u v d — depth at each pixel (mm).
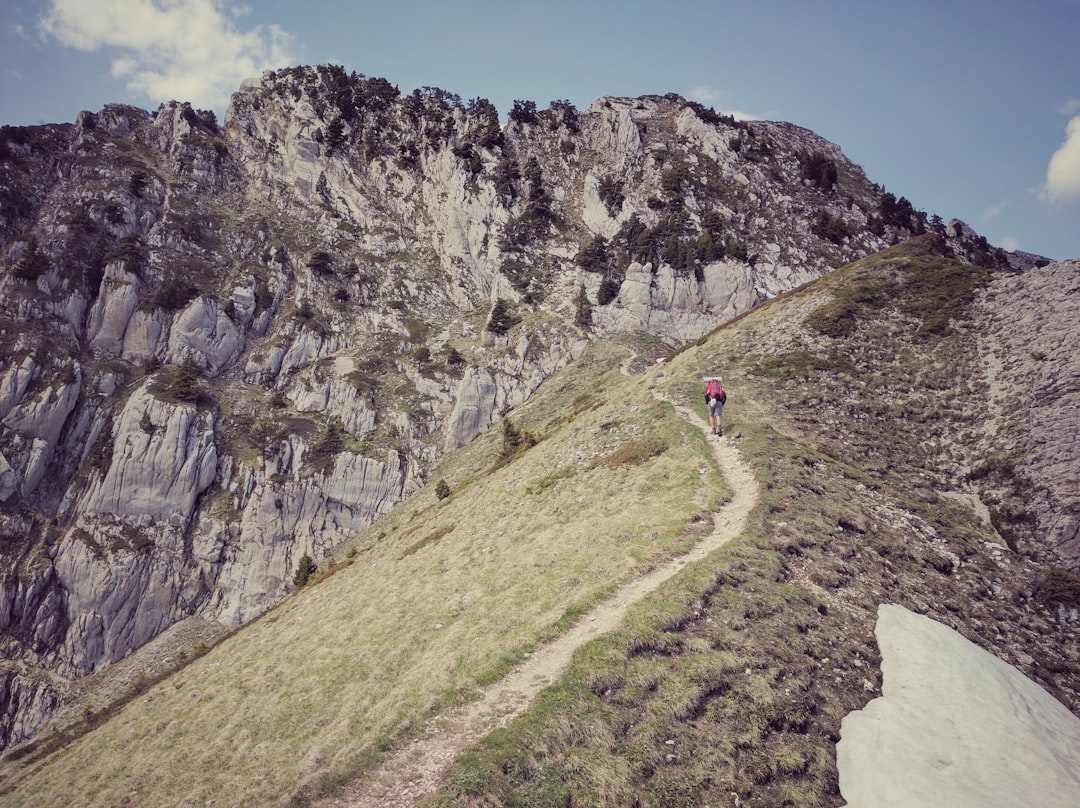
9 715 76375
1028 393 41812
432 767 16797
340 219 161000
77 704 77750
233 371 124000
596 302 125562
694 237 132750
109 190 141500
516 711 18000
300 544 98375
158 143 170250
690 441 37562
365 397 114875
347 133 180000
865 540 28094
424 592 31594
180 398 106438
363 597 36531
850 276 64938
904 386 48062
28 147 149875
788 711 17875
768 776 16156
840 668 19906
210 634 88500
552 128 174875
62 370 106750
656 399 49312
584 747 16406
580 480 39031
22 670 80750
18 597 85625
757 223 140125
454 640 23656
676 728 17062
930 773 15570
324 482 102750
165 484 98250
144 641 88562
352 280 143125
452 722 18547
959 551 30516
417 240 158625
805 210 147000
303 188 167375
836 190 160500
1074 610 27766
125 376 114000
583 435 48969
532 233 145500
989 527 35094
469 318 135500
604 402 65500
